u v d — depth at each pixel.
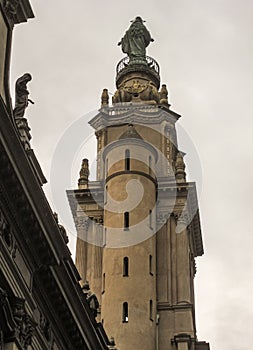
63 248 44.94
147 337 70.50
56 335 47.03
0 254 39.66
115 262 73.69
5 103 41.72
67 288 46.28
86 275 75.50
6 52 44.34
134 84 86.12
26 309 42.09
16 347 40.16
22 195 41.06
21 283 41.66
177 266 75.12
